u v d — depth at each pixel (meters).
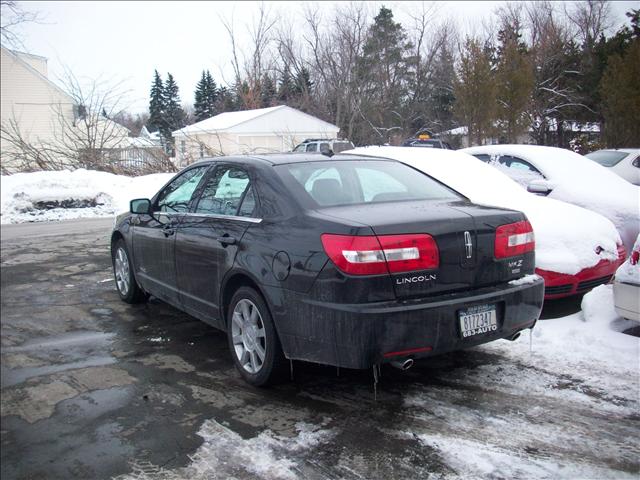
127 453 3.07
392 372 4.11
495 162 8.00
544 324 4.89
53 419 3.46
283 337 3.54
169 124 32.88
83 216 13.74
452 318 3.33
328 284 3.23
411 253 3.24
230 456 3.03
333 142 20.47
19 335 5.00
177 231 4.70
